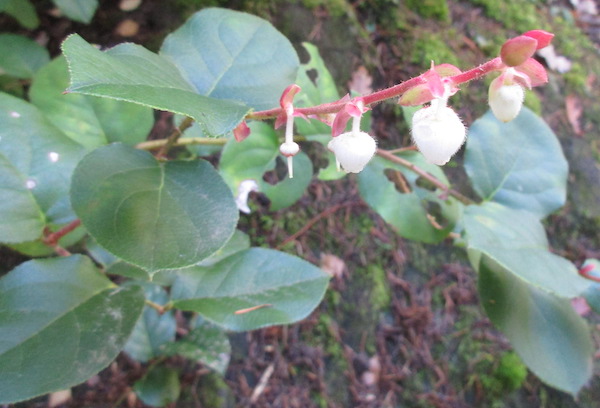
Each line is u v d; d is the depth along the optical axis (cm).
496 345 19
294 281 11
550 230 21
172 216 8
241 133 9
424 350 18
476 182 14
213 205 9
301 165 14
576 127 23
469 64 22
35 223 10
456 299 19
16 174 10
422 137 8
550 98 23
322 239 18
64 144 10
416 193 14
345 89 20
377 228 19
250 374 16
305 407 16
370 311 18
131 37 18
